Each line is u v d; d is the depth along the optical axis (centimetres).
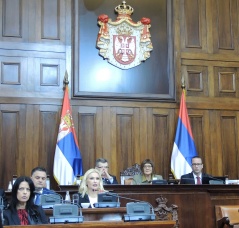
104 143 796
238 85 873
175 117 832
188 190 592
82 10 818
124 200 571
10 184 646
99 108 803
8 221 396
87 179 501
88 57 810
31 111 773
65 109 763
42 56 792
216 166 834
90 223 362
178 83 843
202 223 591
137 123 814
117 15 833
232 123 858
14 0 793
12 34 785
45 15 803
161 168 810
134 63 825
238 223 575
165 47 844
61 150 743
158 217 573
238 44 880
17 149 759
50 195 454
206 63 863
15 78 777
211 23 875
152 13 848
